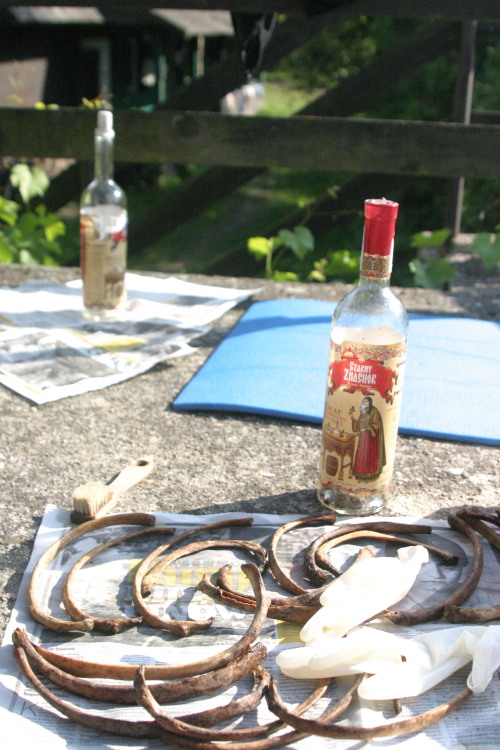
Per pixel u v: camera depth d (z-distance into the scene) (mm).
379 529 1198
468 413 1615
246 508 1285
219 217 9742
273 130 2797
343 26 12445
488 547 1175
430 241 3014
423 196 8453
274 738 820
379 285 1188
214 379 1754
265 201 10430
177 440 1520
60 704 850
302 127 2787
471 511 1213
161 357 1869
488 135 2730
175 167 10789
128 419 1598
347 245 7730
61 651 949
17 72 9039
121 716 858
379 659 910
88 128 2859
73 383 1734
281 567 1108
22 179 3557
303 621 998
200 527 1187
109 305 2084
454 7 2607
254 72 2734
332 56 13070
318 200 4000
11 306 2162
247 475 1394
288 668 905
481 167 2771
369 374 1170
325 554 1112
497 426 1567
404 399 1664
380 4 2615
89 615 1012
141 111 2818
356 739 814
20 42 9039
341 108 4098
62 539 1146
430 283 2807
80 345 1923
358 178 3932
